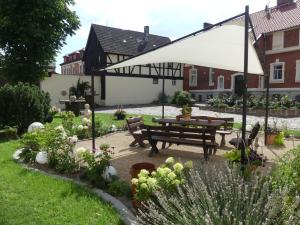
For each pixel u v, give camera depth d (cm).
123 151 863
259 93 2733
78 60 4466
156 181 411
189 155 809
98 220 415
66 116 1351
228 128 1040
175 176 412
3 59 2125
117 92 3081
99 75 3041
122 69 3092
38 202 473
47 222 411
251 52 813
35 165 677
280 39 2623
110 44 3203
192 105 2731
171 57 846
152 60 870
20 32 1992
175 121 920
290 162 376
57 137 677
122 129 1240
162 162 745
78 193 505
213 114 1997
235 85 2964
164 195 371
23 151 729
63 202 472
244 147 548
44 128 768
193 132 746
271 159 739
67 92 2797
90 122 1166
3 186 539
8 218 421
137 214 422
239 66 823
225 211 282
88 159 576
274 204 284
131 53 3275
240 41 759
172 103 3027
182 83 3547
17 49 2122
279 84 2630
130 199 483
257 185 330
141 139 909
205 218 277
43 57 2122
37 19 1998
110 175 543
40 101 1188
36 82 2170
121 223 405
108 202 468
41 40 2086
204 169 417
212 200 316
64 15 2150
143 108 2583
